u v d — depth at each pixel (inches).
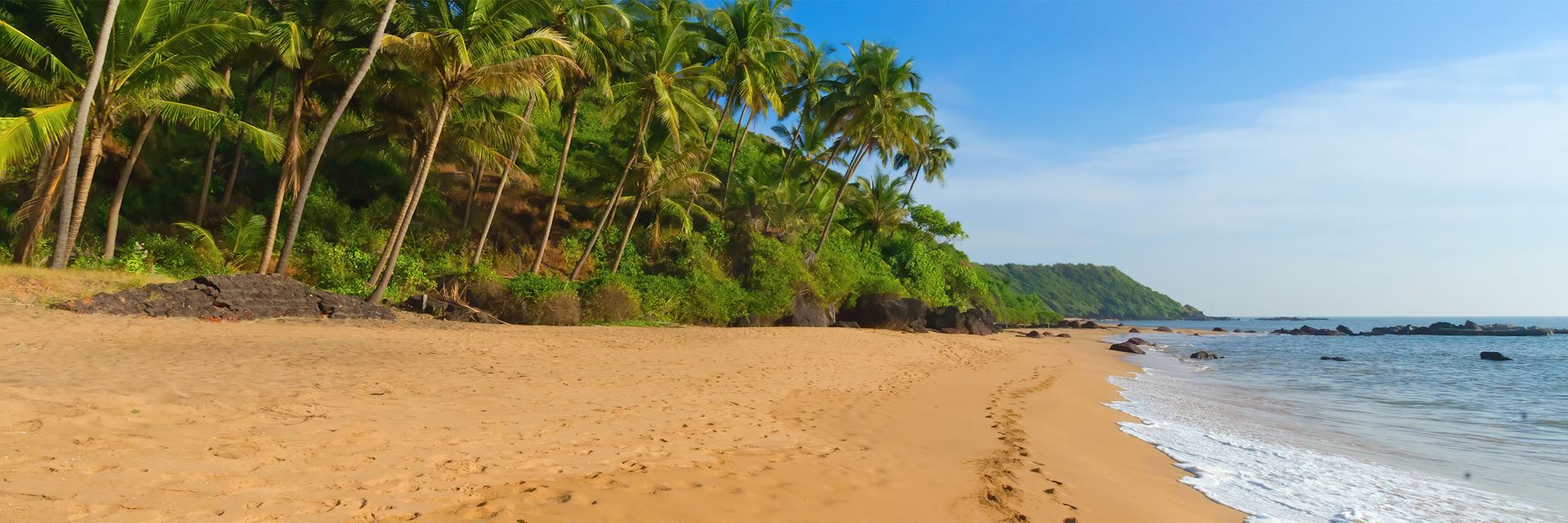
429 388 331.3
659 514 170.9
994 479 238.4
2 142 559.8
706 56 1144.2
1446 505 247.8
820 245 1355.8
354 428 229.5
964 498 211.0
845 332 983.6
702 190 1339.8
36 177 794.8
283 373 335.3
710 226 1246.9
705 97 1268.5
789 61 1251.8
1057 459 284.5
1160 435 368.5
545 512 164.4
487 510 162.4
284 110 1149.7
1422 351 1496.1
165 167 961.5
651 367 488.1
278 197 738.2
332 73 791.1
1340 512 232.7
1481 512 239.6
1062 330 2389.3
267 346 439.5
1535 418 466.3
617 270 1087.6
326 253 838.5
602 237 1179.9
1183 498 239.1
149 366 325.7
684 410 329.7
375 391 308.3
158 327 482.3
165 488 153.6
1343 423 436.8
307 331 537.3
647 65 957.8
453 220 1105.4
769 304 1085.8
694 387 407.8
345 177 1071.6
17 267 582.9
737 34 1090.1
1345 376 804.0
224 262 800.3
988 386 538.9
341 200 1041.5
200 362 353.4
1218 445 344.2
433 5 701.3
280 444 200.5
